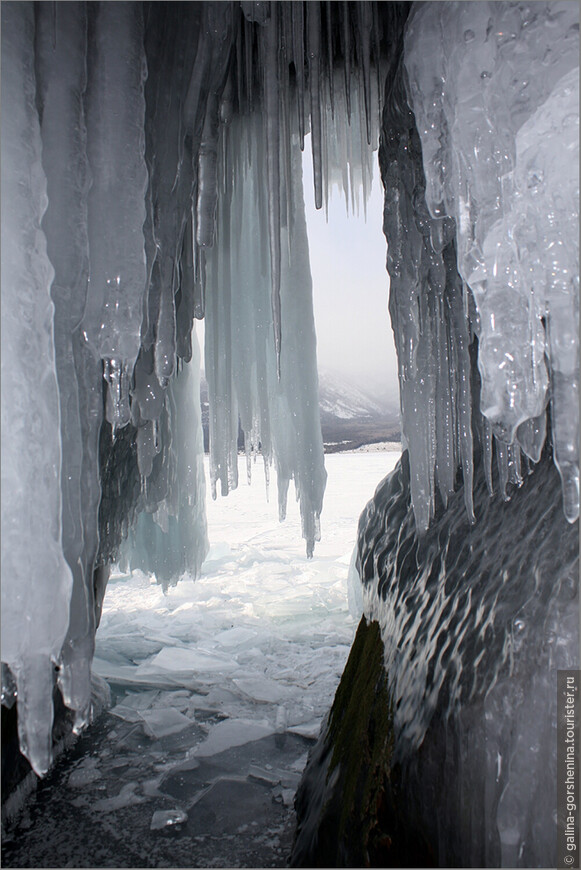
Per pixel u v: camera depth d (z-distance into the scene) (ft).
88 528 6.77
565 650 4.68
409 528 9.04
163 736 10.30
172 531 19.52
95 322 6.80
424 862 5.34
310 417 14.14
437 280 7.69
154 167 7.96
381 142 8.91
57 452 5.76
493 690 5.02
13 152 5.64
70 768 9.29
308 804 7.73
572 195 4.80
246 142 11.96
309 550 14.80
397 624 7.95
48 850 7.28
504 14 5.46
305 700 11.59
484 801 4.79
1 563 5.20
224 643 15.25
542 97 5.18
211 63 8.35
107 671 13.23
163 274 8.21
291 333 13.85
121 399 7.16
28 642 5.34
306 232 13.55
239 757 9.52
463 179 5.65
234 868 6.88
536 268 5.02
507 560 5.98
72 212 6.39
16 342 5.44
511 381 5.34
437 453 8.08
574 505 4.82
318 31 8.52
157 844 7.37
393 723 6.67
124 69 6.92
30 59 6.01
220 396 13.46
